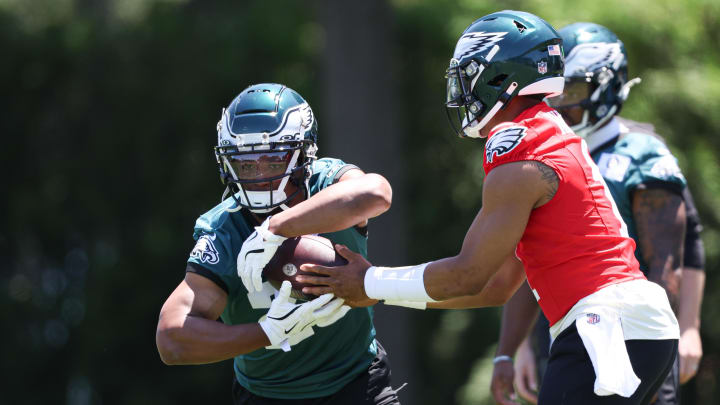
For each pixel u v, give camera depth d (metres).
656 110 27.62
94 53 36.53
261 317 10.37
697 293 13.99
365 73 26.16
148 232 36.25
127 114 36.53
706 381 28.02
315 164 11.10
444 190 33.44
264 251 9.91
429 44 33.19
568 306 9.76
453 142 33.31
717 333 27.61
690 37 28.80
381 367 11.32
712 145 28.14
